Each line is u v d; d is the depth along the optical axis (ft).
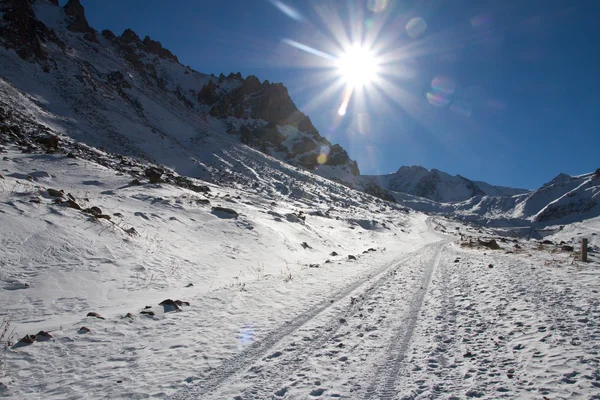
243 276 50.80
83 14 496.64
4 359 18.17
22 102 190.60
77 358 18.84
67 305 30.50
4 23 284.00
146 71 524.11
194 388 15.89
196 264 50.85
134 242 49.44
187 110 506.48
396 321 24.76
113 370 17.58
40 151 94.73
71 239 42.65
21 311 27.81
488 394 14.39
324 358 18.97
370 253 73.82
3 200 45.14
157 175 91.61
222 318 25.99
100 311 29.27
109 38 521.24
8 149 85.81
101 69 376.89
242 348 20.45
